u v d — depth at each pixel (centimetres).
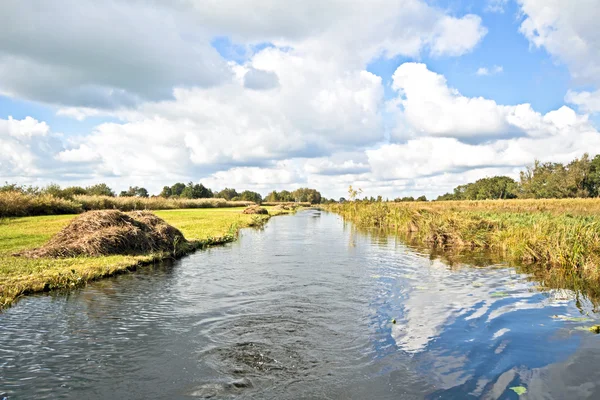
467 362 597
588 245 1303
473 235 1950
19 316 790
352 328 745
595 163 7444
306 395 498
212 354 622
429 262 1484
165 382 531
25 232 1977
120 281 1107
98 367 574
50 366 576
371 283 1116
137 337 691
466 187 12775
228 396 495
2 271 1066
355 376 550
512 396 496
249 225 3331
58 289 993
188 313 827
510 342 675
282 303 908
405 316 820
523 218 2402
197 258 1543
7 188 3656
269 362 594
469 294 1001
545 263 1423
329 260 1512
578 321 788
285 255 1638
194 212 5175
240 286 1069
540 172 9894
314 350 640
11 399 485
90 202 4447
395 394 502
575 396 496
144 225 1636
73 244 1372
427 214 2731
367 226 3428
